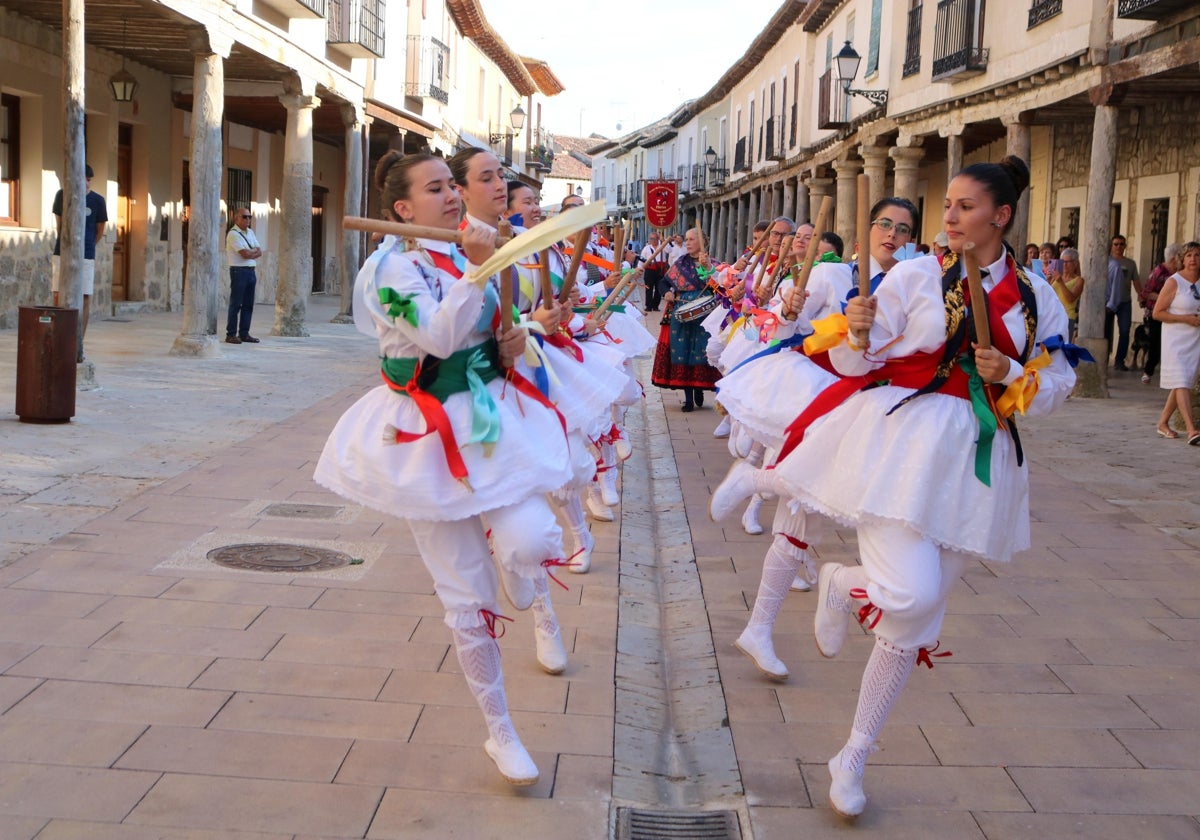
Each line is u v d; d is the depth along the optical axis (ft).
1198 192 48.37
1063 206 61.57
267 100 66.64
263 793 10.80
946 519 10.49
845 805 10.75
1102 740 12.69
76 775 10.96
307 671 13.71
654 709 13.79
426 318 10.36
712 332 31.60
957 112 55.31
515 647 15.05
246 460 25.40
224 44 43.62
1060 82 45.52
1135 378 49.62
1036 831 10.74
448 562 11.00
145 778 10.97
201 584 16.69
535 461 10.75
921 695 13.89
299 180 55.98
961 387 10.83
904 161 62.44
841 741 12.67
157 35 51.26
